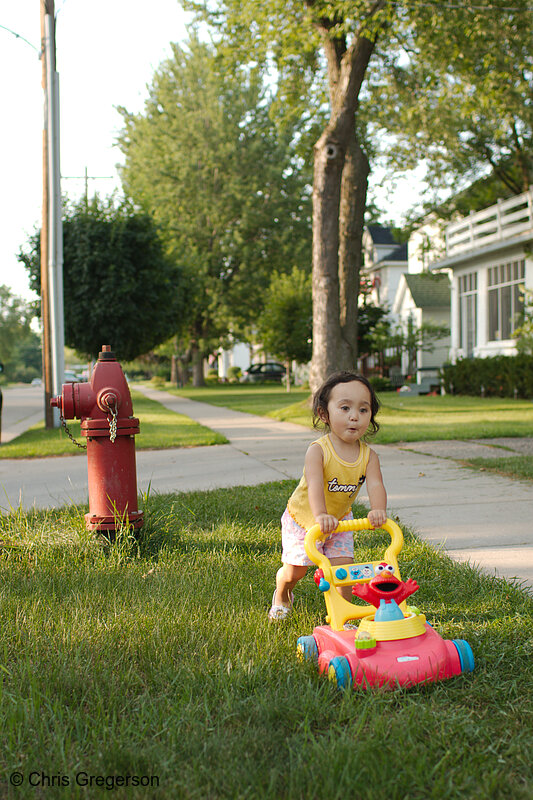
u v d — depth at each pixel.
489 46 15.65
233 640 3.14
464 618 3.47
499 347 22.53
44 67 14.14
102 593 3.85
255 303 41.38
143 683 2.79
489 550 4.77
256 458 9.88
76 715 2.47
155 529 5.04
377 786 2.04
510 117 19.03
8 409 28.23
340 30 13.05
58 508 6.24
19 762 2.23
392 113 19.31
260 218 40.56
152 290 23.58
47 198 14.17
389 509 6.13
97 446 4.79
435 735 2.34
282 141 40.38
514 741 2.29
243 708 2.53
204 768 2.14
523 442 10.62
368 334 29.86
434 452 9.84
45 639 3.14
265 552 4.76
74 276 22.59
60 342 14.81
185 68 40.00
